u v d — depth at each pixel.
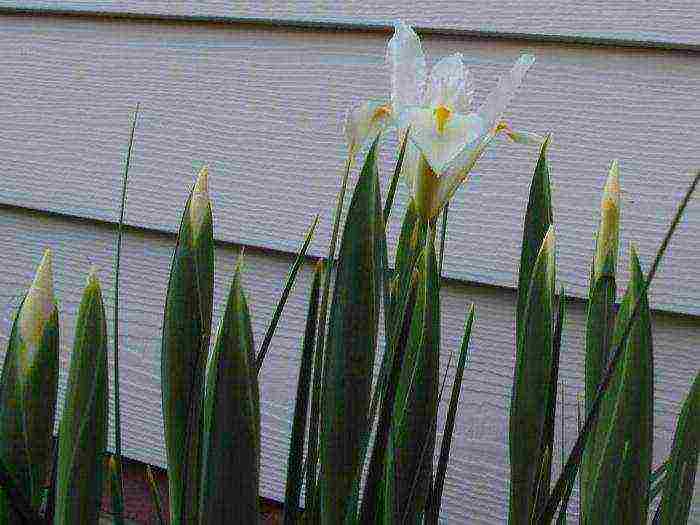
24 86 1.01
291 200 0.89
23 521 0.50
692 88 0.79
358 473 0.52
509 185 0.84
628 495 0.55
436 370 0.54
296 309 0.89
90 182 0.97
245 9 0.90
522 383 0.54
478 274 0.85
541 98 0.83
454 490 0.85
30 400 0.52
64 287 0.98
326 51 0.88
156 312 0.94
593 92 0.82
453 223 0.85
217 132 0.92
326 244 0.88
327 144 0.88
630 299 0.57
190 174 0.93
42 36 1.00
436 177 0.55
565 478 0.54
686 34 0.79
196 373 0.53
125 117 0.96
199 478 0.54
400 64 0.58
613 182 0.59
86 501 0.52
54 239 1.00
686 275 0.79
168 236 0.94
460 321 0.85
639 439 0.55
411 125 0.54
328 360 0.52
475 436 0.85
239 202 0.91
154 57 0.94
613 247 0.59
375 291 0.52
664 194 0.80
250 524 0.50
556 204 0.83
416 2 0.85
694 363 0.79
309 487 0.55
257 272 0.90
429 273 0.55
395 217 0.86
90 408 0.52
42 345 0.52
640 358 0.55
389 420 0.53
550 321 0.53
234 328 0.50
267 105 0.90
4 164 1.02
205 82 0.92
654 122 0.80
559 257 0.82
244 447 0.50
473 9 0.84
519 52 0.83
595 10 0.81
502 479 0.84
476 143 0.56
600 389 0.53
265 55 0.90
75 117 0.98
